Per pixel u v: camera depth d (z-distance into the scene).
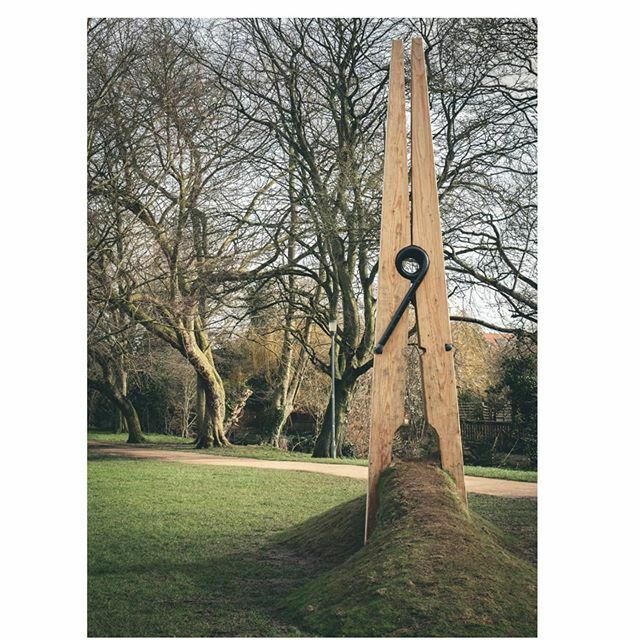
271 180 16.98
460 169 15.41
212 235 17.05
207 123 16.28
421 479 5.79
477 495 9.58
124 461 15.30
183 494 10.57
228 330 19.88
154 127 15.84
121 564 6.74
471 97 15.13
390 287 6.10
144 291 17.42
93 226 15.73
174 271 16.80
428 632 4.28
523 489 10.24
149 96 15.47
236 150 16.53
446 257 15.56
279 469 13.73
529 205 14.96
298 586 5.82
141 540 7.65
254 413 24.64
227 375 24.19
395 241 6.13
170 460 15.73
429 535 5.12
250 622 5.01
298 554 6.82
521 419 15.16
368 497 5.98
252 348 23.83
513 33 14.28
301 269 17.55
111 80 15.01
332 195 16.05
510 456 15.09
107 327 18.48
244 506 9.56
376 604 4.59
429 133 6.21
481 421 16.03
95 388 21.92
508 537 6.35
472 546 5.04
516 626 4.36
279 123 16.64
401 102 6.25
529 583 4.82
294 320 21.33
